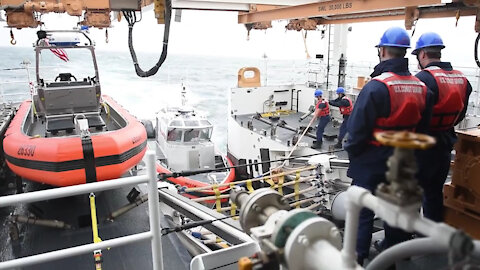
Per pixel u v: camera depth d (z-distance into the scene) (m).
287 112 14.39
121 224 4.80
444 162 2.73
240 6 10.15
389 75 2.29
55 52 8.16
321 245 1.26
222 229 3.61
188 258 3.90
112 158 5.22
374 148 2.32
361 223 2.47
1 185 6.08
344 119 9.15
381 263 1.44
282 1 8.82
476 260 1.26
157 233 2.19
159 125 14.06
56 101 7.18
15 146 5.27
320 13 8.38
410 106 2.23
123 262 3.89
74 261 3.91
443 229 0.97
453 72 2.79
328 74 13.70
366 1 7.06
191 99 30.42
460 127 8.51
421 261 2.66
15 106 9.76
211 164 12.55
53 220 4.50
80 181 5.13
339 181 5.95
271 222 1.44
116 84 34.53
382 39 2.41
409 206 1.04
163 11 6.29
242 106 14.03
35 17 7.90
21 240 4.45
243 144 12.19
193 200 4.68
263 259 1.32
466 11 6.77
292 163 8.62
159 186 5.17
